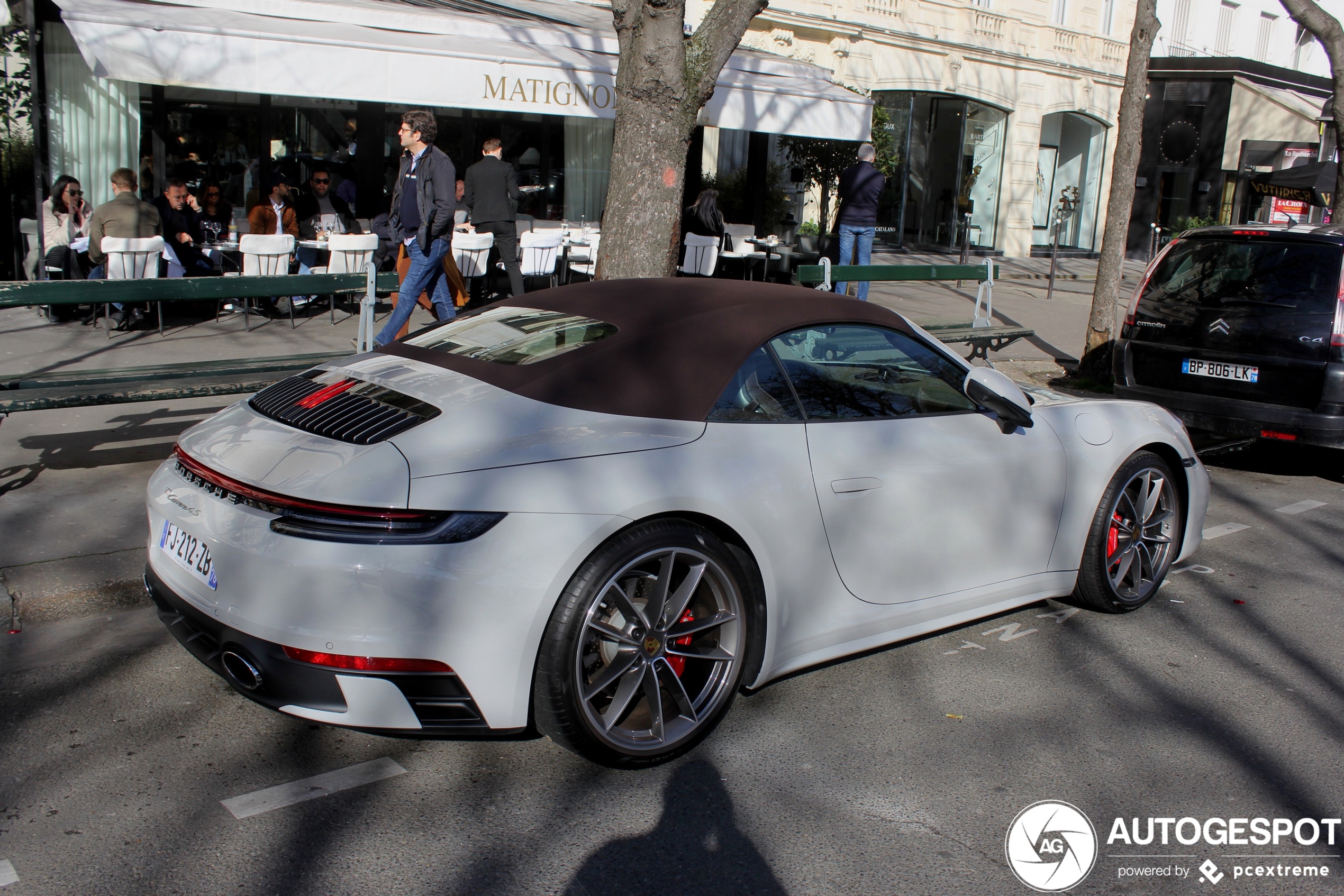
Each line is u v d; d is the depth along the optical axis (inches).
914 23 850.1
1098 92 1035.3
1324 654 169.3
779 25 762.8
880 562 142.3
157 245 345.4
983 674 156.3
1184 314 284.0
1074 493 167.2
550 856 106.7
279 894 98.7
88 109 409.1
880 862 108.3
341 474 108.7
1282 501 267.6
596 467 115.6
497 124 537.6
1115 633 174.9
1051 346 466.6
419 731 110.8
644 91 246.8
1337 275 260.4
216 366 222.5
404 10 432.8
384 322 399.9
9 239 451.2
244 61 332.5
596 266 261.1
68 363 295.3
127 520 192.4
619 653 119.3
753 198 660.7
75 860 102.1
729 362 132.3
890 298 586.6
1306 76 1125.7
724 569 124.3
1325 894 107.0
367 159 502.3
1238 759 133.9
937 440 148.7
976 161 957.8
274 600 106.3
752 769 125.8
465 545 107.1
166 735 127.8
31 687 138.8
